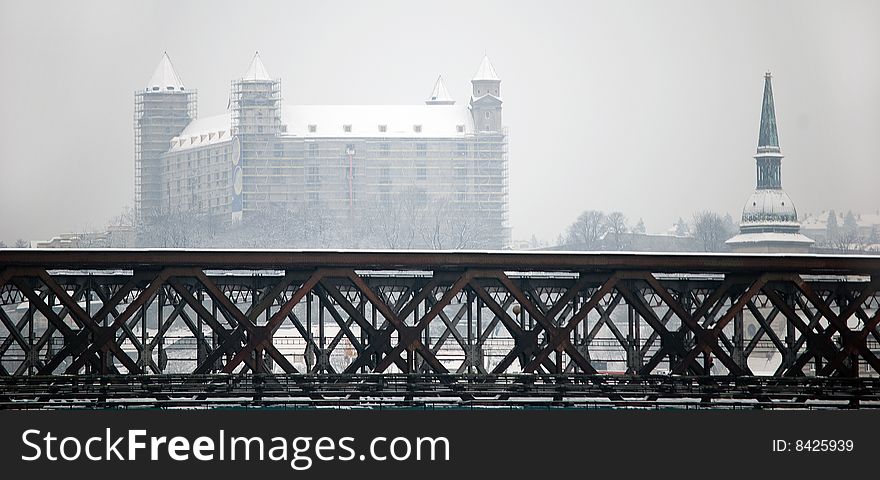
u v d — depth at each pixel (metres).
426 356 187.25
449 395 184.62
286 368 186.88
